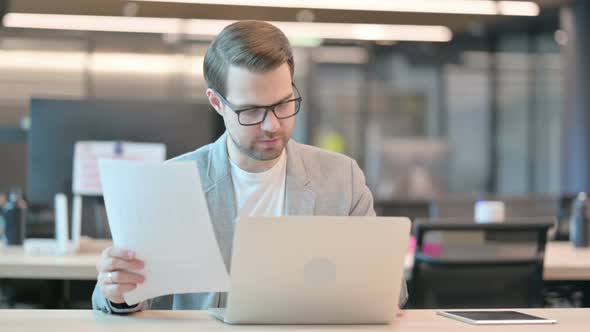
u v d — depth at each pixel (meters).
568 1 9.13
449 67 11.85
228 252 2.36
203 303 2.38
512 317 2.08
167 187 1.90
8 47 7.84
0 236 4.33
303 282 1.92
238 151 2.35
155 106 3.69
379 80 11.38
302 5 4.95
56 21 5.44
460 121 11.95
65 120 3.69
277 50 2.11
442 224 3.11
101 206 3.78
